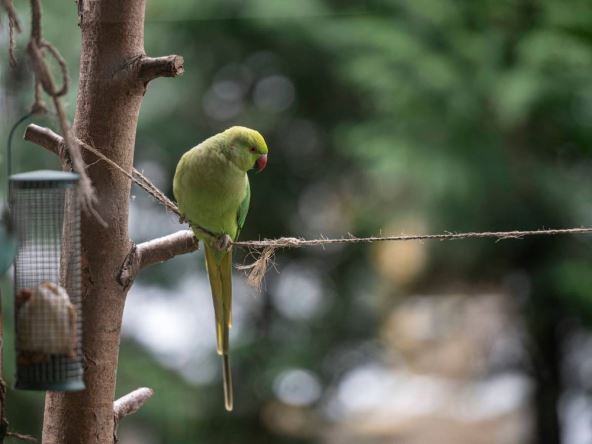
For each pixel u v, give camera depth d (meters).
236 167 7.74
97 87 5.62
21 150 12.55
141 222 14.45
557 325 15.61
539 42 12.86
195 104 14.59
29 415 12.67
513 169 13.72
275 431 15.51
